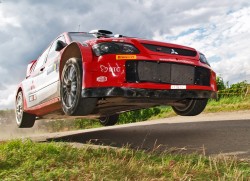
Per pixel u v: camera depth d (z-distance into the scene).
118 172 2.67
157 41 4.24
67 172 2.65
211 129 5.39
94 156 3.22
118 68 3.84
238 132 4.80
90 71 3.85
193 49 4.50
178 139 4.64
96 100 4.07
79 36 5.00
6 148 3.54
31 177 2.60
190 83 4.25
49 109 5.36
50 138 5.99
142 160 3.05
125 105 4.67
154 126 6.82
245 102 12.22
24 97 6.30
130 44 4.00
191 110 5.15
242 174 2.52
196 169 2.74
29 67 6.61
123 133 5.94
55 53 5.11
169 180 2.49
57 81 4.66
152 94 3.90
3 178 2.65
